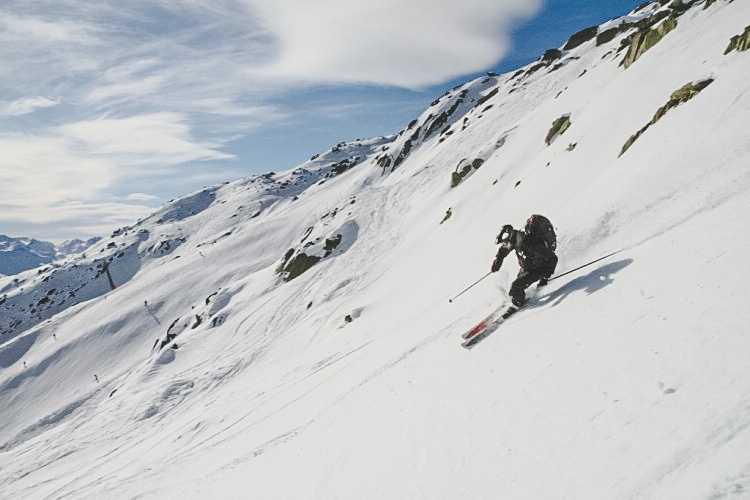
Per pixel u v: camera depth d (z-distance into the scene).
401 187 62.09
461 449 4.05
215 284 95.50
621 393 3.24
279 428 10.50
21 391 81.31
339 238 52.97
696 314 3.43
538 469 3.12
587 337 4.27
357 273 41.75
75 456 25.39
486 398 4.56
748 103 6.05
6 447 62.41
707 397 2.65
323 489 5.21
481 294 10.50
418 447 4.59
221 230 174.38
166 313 91.88
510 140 38.59
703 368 2.89
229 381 31.70
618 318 4.17
